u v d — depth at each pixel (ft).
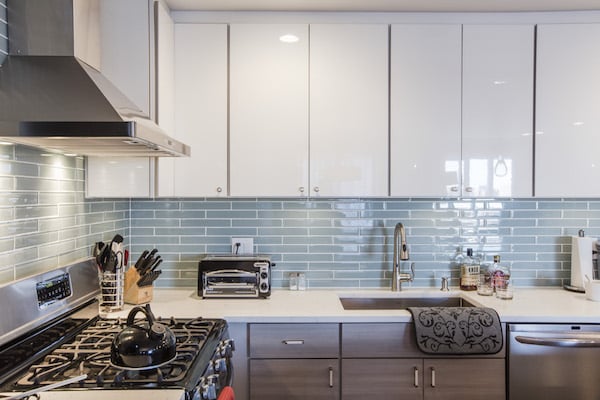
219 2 6.94
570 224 8.30
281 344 6.38
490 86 7.22
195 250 8.27
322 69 7.17
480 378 6.32
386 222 8.30
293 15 7.31
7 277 4.86
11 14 4.78
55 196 5.84
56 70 4.67
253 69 7.16
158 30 6.51
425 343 6.18
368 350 6.38
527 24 7.25
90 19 5.21
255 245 8.27
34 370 4.26
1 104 4.32
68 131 4.08
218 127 7.16
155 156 6.37
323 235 8.27
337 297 7.55
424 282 8.32
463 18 7.35
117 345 4.32
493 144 7.22
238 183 7.17
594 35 7.20
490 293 7.61
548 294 7.71
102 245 6.63
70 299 5.53
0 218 4.75
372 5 7.09
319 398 6.39
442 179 7.19
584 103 7.20
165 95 6.77
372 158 7.19
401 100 7.18
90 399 3.68
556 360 6.30
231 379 5.23
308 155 7.18
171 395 3.74
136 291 6.95
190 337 5.26
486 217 8.31
